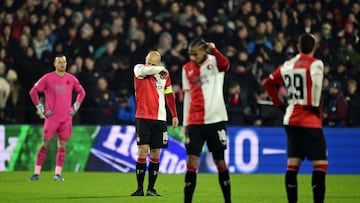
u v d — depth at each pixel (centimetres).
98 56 7038
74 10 7631
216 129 3148
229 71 6731
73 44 6881
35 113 6531
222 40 7094
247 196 4062
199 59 3162
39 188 4366
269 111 6275
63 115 5016
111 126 6116
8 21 7188
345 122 6450
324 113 6462
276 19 7594
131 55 6712
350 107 6544
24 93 6600
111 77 6731
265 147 6156
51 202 3591
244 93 6594
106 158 6091
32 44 7025
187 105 3200
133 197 3859
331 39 7350
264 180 5291
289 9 7662
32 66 6588
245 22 7481
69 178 5203
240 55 6750
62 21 7262
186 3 7838
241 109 6425
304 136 3111
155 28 7150
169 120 6147
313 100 3095
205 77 3159
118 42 7088
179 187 4578
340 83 6875
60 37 7169
